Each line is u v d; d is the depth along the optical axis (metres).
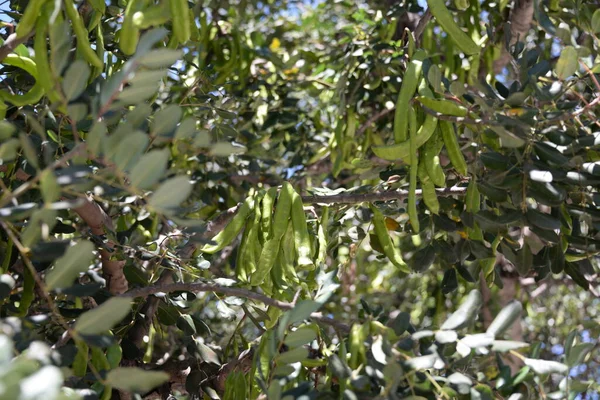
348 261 2.72
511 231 3.11
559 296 5.48
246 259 1.98
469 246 2.23
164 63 1.25
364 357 1.53
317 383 1.92
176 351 2.63
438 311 3.32
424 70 1.92
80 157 1.53
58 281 1.23
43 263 2.00
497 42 3.26
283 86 3.89
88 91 1.87
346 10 4.92
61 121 1.89
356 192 2.50
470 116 1.99
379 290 5.33
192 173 3.51
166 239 2.13
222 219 2.35
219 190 3.48
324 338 1.93
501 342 1.55
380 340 1.52
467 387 1.52
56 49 1.27
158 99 3.39
